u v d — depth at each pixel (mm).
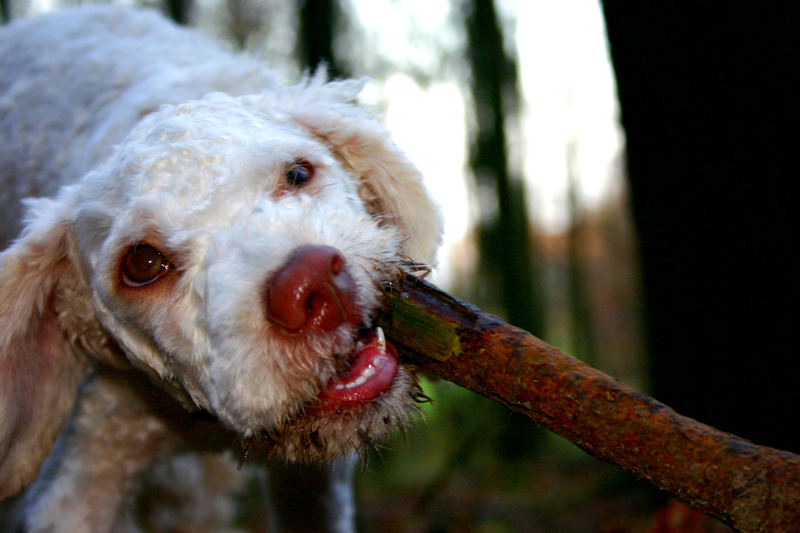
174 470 676
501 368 345
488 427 1368
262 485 583
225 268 365
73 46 643
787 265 544
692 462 303
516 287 2145
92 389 521
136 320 424
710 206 567
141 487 597
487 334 352
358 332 358
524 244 2443
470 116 2430
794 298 544
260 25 1972
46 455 498
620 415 318
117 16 670
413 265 392
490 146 2180
